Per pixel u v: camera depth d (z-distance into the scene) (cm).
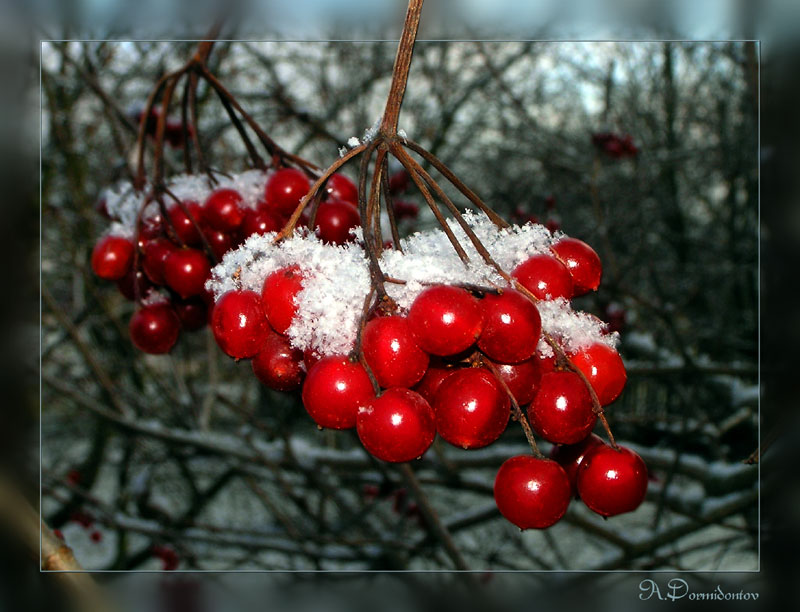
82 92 65
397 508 54
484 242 17
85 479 71
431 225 64
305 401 17
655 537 44
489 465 51
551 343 17
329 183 22
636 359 57
